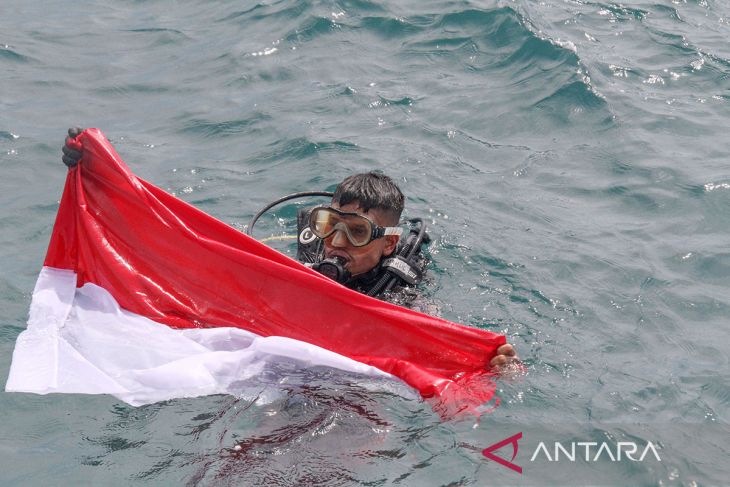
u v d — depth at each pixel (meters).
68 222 10.56
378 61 20.48
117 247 10.37
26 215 13.85
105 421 8.39
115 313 10.05
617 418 8.83
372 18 22.48
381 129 17.05
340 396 8.80
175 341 9.67
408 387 9.09
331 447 7.94
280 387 8.93
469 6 22.36
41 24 23.98
